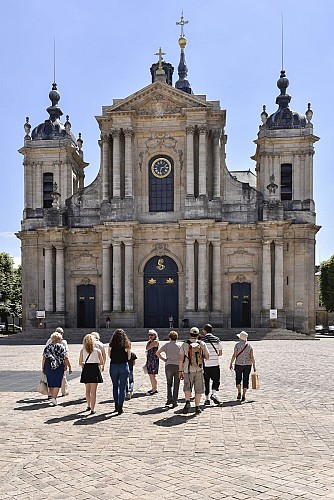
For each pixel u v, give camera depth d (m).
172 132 53.75
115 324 51.19
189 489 8.72
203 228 51.00
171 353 15.80
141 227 52.50
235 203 52.91
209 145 53.16
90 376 14.80
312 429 12.77
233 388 18.86
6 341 45.97
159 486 8.89
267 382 19.98
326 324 103.56
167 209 53.78
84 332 47.66
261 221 50.75
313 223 52.50
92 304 54.06
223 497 8.33
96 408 15.48
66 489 8.84
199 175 51.94
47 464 10.18
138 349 34.72
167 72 65.12
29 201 56.19
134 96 53.12
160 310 53.03
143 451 11.02
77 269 54.22
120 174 53.12
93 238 54.12
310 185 53.19
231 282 52.44
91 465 10.09
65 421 13.77
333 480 9.07
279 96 56.16
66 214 54.56
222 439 11.91
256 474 9.42
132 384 17.14
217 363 16.30
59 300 53.16
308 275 52.31
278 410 15.02
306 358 28.67
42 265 54.78
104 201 53.09
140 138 54.28
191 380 14.91
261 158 54.34
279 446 11.29
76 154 57.94
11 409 15.32
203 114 52.19
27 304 54.69
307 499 8.20
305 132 53.44
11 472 9.72
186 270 50.97
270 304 50.62
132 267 51.91
